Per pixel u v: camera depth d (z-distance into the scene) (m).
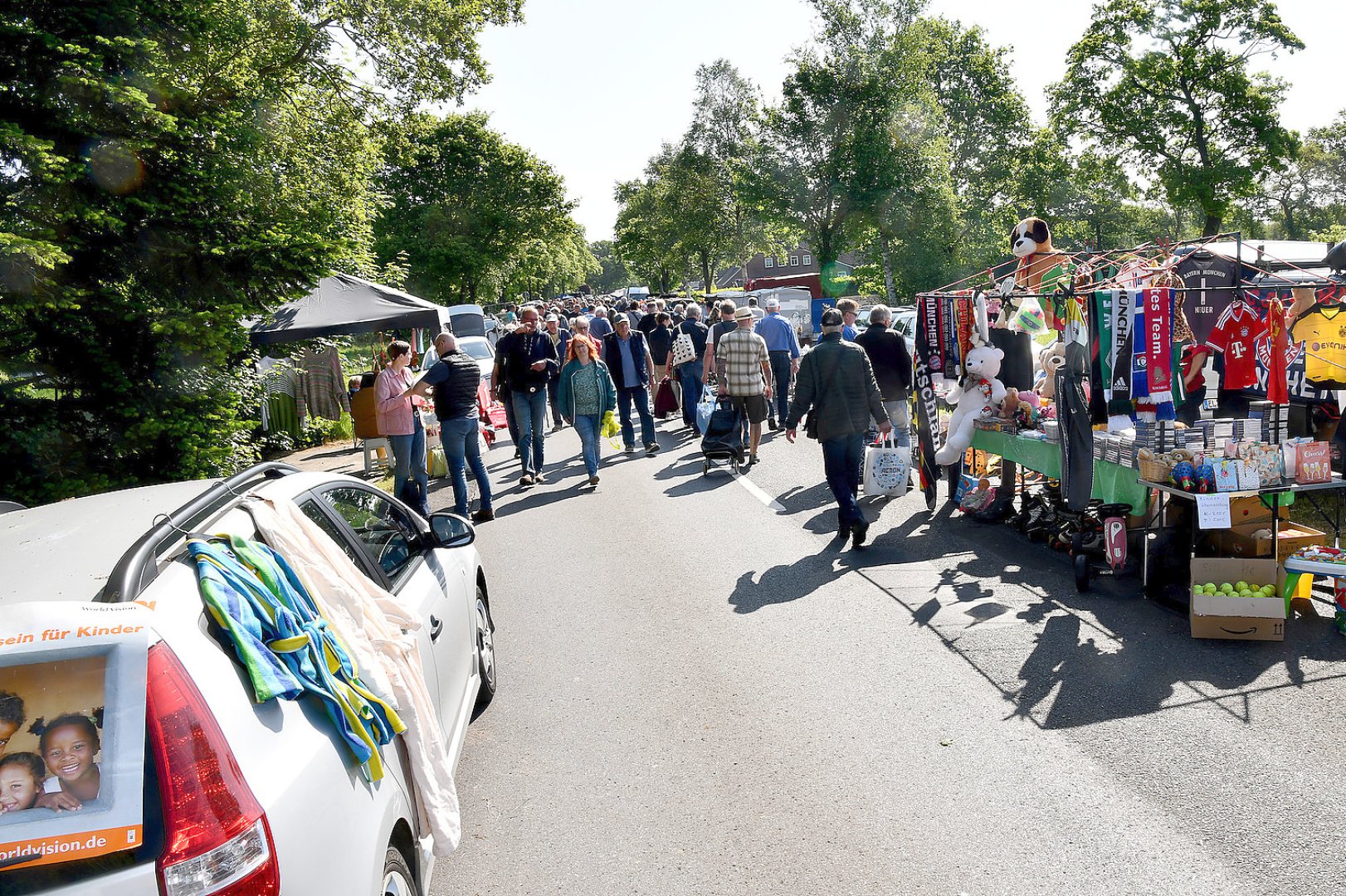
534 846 4.05
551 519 10.18
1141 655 5.63
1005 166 56.44
